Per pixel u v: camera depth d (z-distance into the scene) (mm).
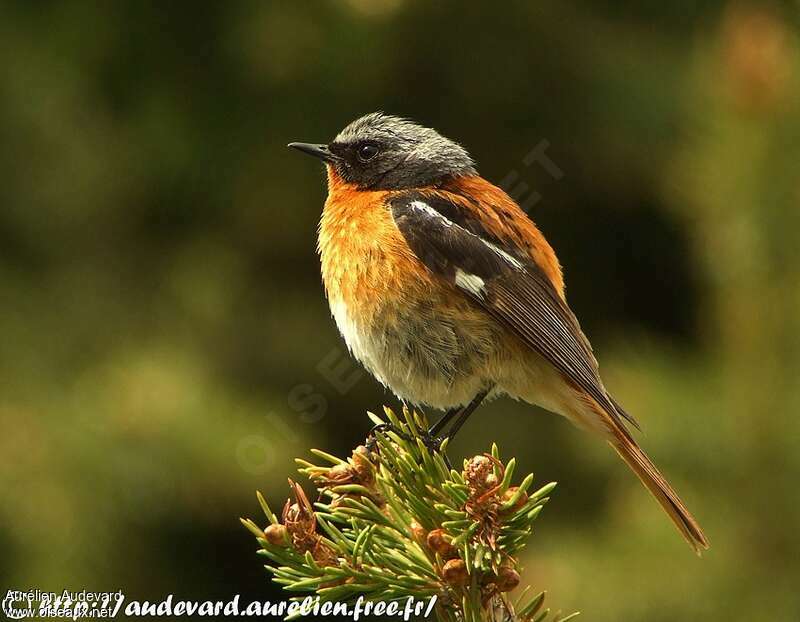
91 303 14109
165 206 14641
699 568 9117
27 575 12234
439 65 14531
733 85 8820
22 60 14219
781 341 8773
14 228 14312
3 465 12477
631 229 15281
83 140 14352
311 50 13992
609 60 14578
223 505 12906
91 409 12930
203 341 14062
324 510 6145
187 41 14328
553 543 10039
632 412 9375
